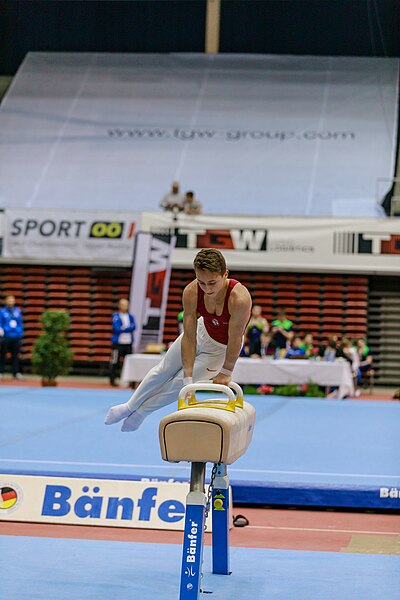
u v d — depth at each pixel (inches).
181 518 296.2
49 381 887.1
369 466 398.3
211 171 1136.2
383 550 275.6
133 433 506.9
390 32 1330.0
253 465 394.6
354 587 227.1
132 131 1220.5
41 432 504.4
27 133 1219.9
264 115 1241.4
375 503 334.0
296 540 289.6
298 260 966.4
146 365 840.3
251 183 1111.0
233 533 299.1
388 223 960.9
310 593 221.5
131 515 299.7
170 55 1364.4
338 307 1025.5
